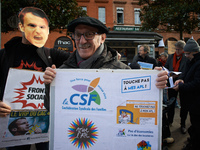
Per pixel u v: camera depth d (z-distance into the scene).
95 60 1.22
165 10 7.28
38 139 1.38
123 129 1.08
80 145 1.10
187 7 6.90
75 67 1.30
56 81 1.12
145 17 8.23
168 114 3.47
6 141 1.30
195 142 2.12
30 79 1.36
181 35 7.78
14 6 4.03
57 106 1.11
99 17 16.50
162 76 1.05
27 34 1.49
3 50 1.53
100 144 1.10
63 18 4.88
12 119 1.30
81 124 1.10
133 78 1.08
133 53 14.22
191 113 2.11
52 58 1.68
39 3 4.30
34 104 1.37
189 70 2.23
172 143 2.80
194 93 2.08
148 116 1.08
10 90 1.30
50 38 14.55
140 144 1.08
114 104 1.09
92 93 1.10
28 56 1.53
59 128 1.11
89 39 1.19
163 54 4.83
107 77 1.09
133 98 1.08
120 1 16.66
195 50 2.19
